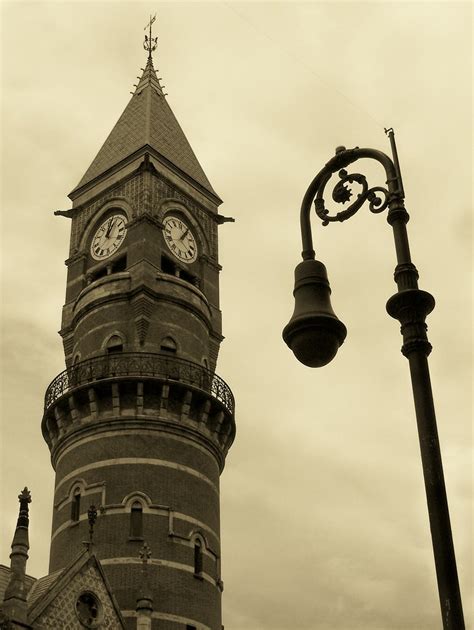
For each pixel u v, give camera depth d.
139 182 55.47
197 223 57.66
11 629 34.62
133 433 48.09
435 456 13.87
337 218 16.91
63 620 36.78
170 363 50.06
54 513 48.44
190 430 49.25
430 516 13.53
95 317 52.41
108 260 54.50
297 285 16.97
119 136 59.66
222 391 51.91
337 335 16.58
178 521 46.69
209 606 45.94
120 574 44.34
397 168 16.12
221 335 56.34
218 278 58.03
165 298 52.28
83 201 58.25
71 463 48.62
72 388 49.62
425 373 14.62
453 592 12.96
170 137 59.78
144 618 40.47
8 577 40.06
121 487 46.72
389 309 15.29
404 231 15.71
